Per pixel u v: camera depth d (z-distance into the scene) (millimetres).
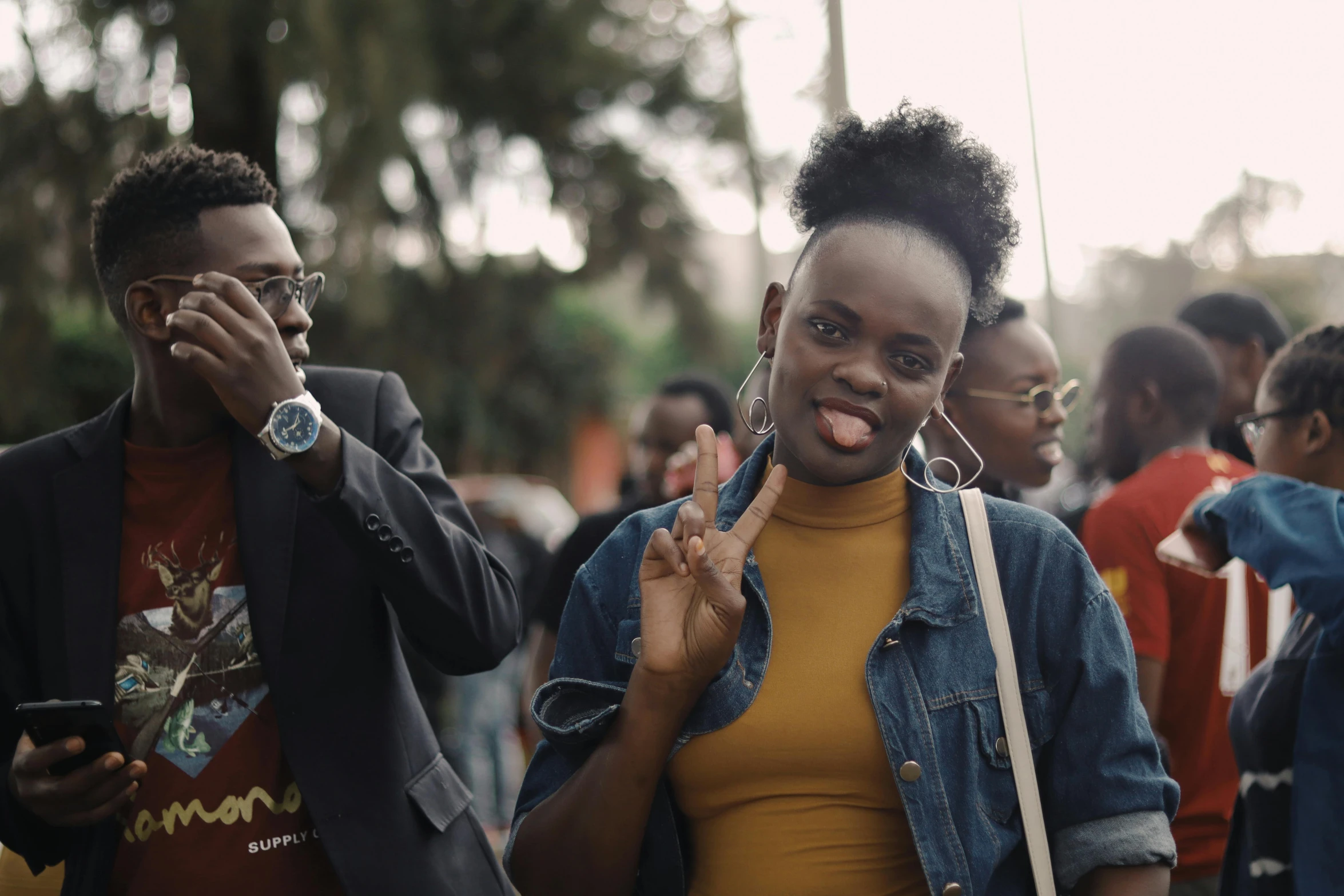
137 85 8562
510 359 13211
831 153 1751
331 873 2045
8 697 2039
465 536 2043
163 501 2088
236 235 2049
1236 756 2455
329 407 2211
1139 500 3047
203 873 1966
